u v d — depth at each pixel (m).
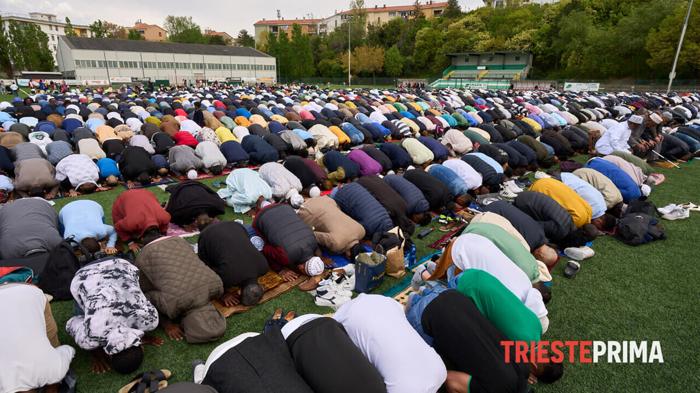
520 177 7.11
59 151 6.60
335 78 49.84
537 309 2.74
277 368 2.00
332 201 4.30
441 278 3.50
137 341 2.58
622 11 38.91
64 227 4.05
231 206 5.57
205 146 7.02
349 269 3.82
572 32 38.84
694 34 27.50
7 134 7.09
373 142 10.19
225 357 2.05
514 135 9.94
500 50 44.59
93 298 2.55
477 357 2.24
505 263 2.91
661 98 17.84
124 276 2.71
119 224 4.07
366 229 4.27
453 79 40.97
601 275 4.03
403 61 51.09
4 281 3.10
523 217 3.96
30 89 28.75
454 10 58.12
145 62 42.50
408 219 4.65
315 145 8.77
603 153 8.23
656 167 8.24
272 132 9.16
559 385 2.63
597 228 4.82
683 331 3.21
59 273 3.35
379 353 2.19
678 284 3.88
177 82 41.28
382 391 2.01
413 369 2.11
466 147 8.51
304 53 50.38
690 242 4.78
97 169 6.05
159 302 2.84
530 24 45.78
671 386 2.65
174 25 77.25
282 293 3.55
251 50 50.94
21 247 3.57
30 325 2.25
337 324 2.32
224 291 3.37
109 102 13.64
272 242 3.69
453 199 5.62
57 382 2.33
